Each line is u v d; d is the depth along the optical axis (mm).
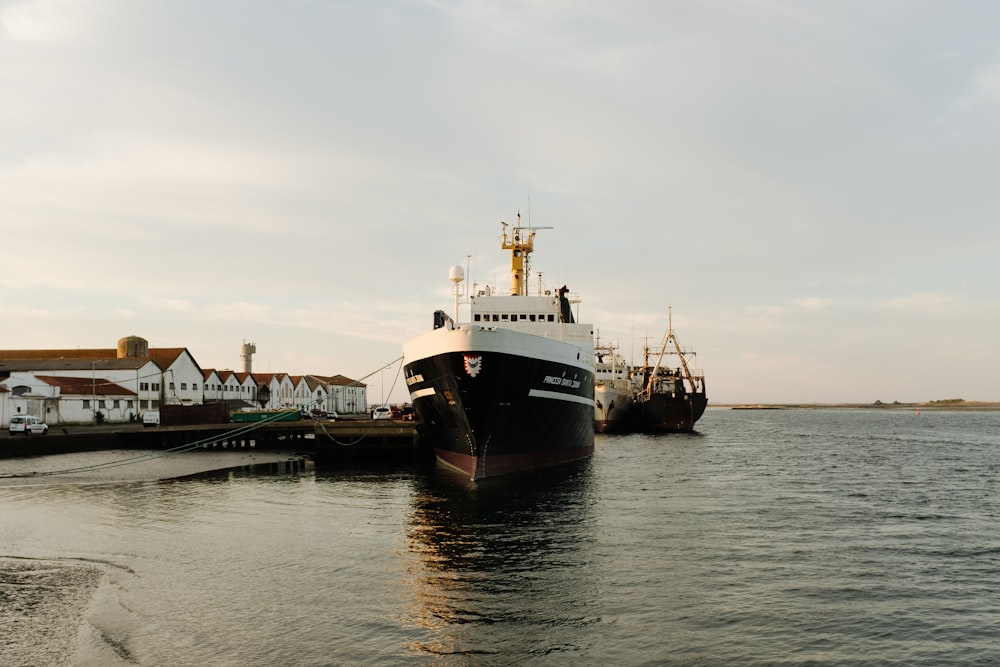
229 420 73938
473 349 31219
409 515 25844
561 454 42344
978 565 18578
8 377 71312
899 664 12195
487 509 27031
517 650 12539
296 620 13953
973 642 13164
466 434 34094
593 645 12828
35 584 16406
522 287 54656
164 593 15703
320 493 32438
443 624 13797
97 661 11859
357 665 11805
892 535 22375
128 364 82812
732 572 17719
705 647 12797
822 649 12789
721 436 91188
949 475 41625
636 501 29156
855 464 48750
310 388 133250
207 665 11727
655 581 16844
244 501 29875
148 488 34625
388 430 49312
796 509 27406
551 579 16969
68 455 50969
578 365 39906
